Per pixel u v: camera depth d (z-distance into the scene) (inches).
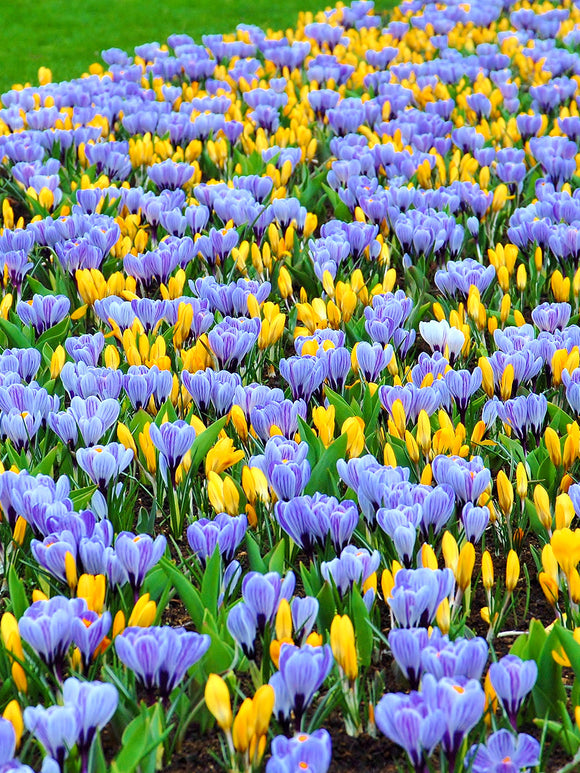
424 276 218.2
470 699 87.1
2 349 184.7
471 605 133.8
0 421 148.4
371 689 110.6
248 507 131.1
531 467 145.3
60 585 122.1
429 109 317.7
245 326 172.9
